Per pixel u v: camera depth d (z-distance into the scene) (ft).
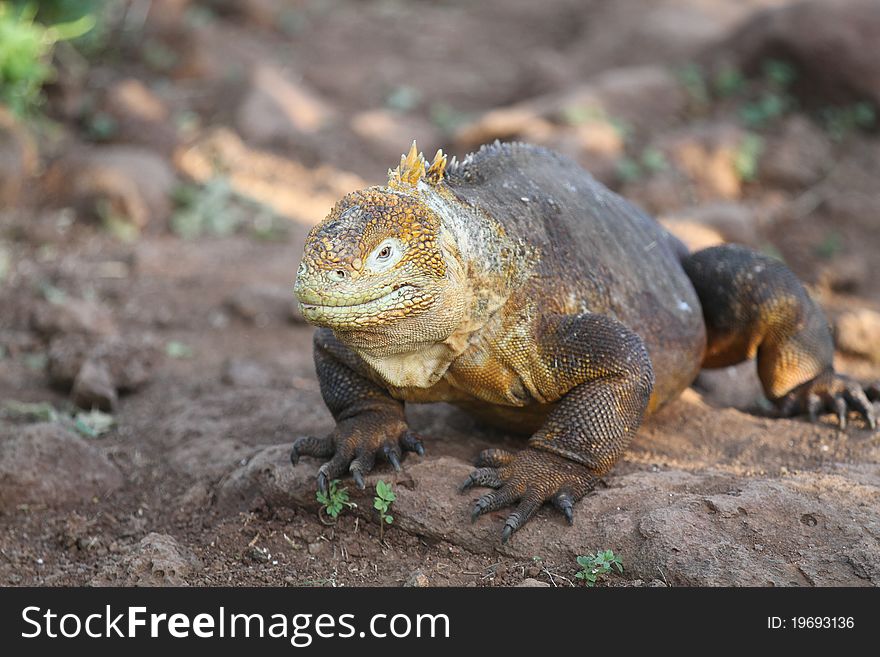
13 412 46.06
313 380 50.78
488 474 33.40
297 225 74.74
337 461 34.71
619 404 33.55
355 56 107.45
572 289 35.40
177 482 39.34
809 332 42.27
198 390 49.29
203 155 82.43
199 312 59.72
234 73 94.89
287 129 87.25
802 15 88.43
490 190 35.50
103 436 44.39
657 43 98.48
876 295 67.46
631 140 83.82
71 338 53.16
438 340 32.07
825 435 40.45
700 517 32.58
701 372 49.37
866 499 34.22
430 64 106.52
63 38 85.97
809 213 77.41
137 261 66.03
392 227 29.53
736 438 40.47
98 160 74.08
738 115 86.89
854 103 87.10
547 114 84.64
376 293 29.32
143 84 91.91
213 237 71.87
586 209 38.06
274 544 34.27
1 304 58.95
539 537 32.68
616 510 33.30
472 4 123.03
